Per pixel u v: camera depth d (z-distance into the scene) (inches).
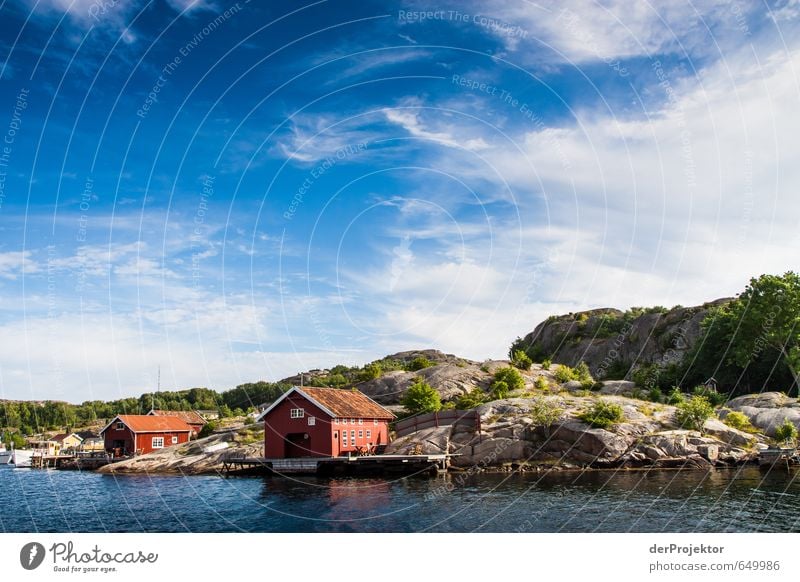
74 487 2069.4
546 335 4768.7
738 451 2037.4
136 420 3356.3
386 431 2566.4
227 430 3275.1
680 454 2009.1
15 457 3688.5
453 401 2972.4
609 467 2022.6
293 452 2338.8
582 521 1176.2
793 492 1425.9
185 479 2209.6
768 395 2477.9
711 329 3078.2
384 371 3624.5
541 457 2114.9
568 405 2372.0
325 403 2309.3
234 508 1457.9
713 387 2923.2
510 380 2952.8
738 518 1162.6
